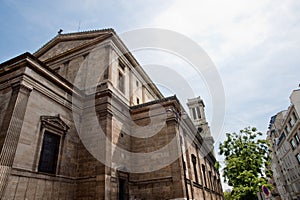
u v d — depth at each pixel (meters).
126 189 18.94
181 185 18.17
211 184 33.12
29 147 14.04
